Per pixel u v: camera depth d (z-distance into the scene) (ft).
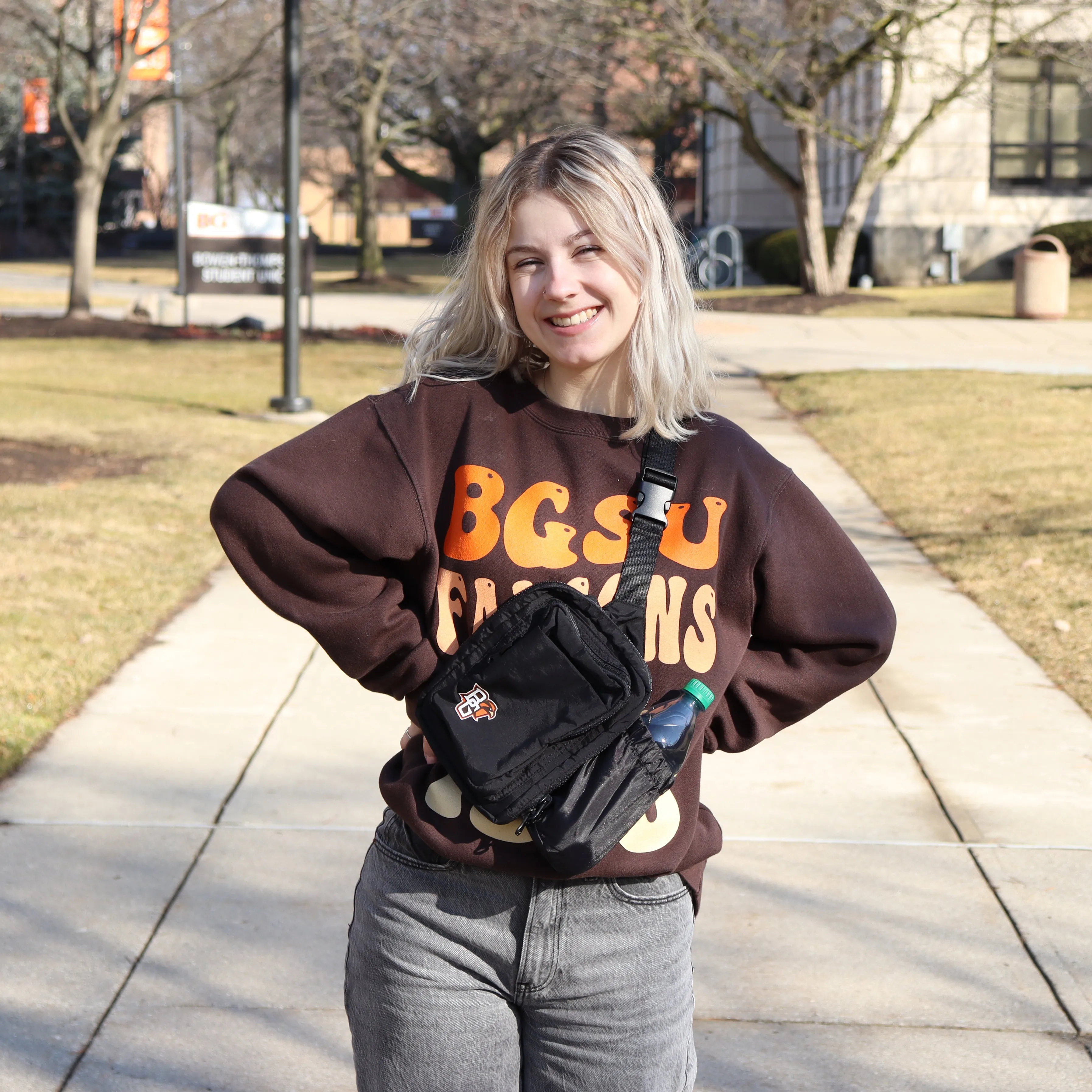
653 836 5.85
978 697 17.46
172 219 234.58
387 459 5.98
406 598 6.12
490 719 5.55
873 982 10.77
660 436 6.00
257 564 5.89
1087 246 96.68
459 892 5.83
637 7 74.33
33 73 75.41
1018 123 103.14
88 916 11.66
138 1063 9.67
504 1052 5.99
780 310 83.92
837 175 114.73
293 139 39.47
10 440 34.88
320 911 11.87
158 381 49.29
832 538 6.17
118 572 22.62
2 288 104.53
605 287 5.88
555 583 5.77
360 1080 6.20
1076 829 13.56
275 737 16.02
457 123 117.91
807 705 6.27
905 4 73.20
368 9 76.18
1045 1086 9.48
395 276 122.62
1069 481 30.12
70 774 14.67
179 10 74.69
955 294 92.94
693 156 198.08
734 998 10.53
